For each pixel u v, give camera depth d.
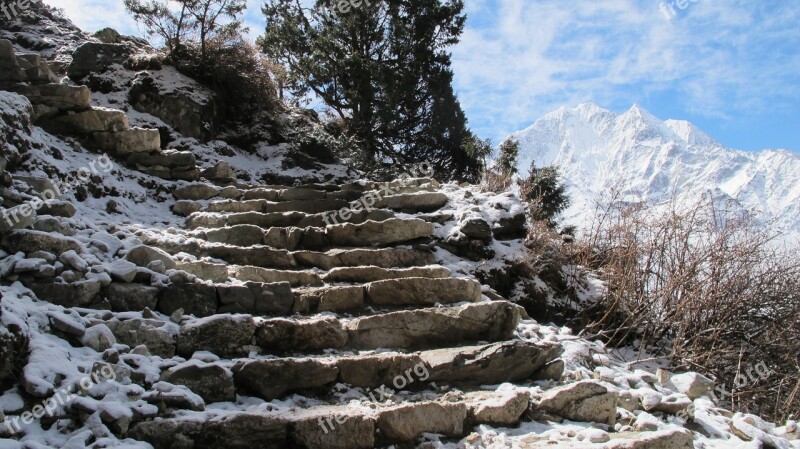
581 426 4.43
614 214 7.97
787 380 6.52
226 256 5.99
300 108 14.07
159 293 4.74
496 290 6.80
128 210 6.92
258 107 12.07
